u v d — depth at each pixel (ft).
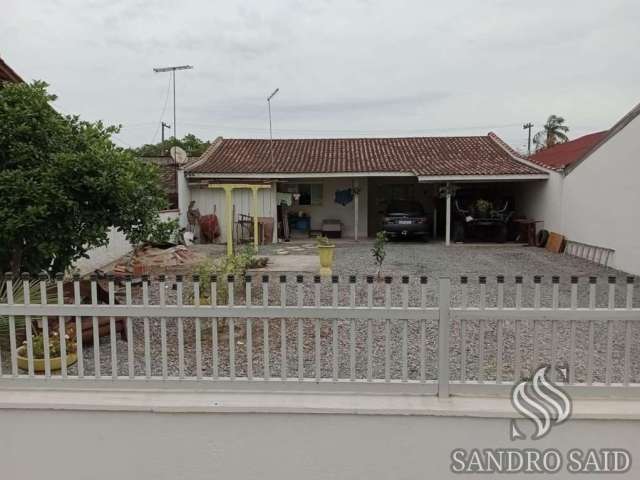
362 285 28.94
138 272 32.27
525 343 17.93
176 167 58.49
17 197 16.58
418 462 10.83
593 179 42.60
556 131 146.00
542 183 54.54
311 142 74.38
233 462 10.98
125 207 20.10
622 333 19.26
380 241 33.35
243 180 59.16
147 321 11.60
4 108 17.71
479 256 46.34
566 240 48.39
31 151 17.93
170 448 11.01
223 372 14.66
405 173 57.47
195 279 11.46
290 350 16.79
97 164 18.24
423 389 11.31
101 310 11.46
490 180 54.49
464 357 11.46
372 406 10.77
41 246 17.44
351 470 10.89
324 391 11.42
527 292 28.32
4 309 11.46
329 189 68.28
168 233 23.44
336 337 11.43
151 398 11.14
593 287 10.99
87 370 14.75
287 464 10.94
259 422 10.89
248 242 58.65
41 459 11.17
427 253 48.67
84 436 11.07
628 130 36.60
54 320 16.49
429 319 11.23
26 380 11.62
